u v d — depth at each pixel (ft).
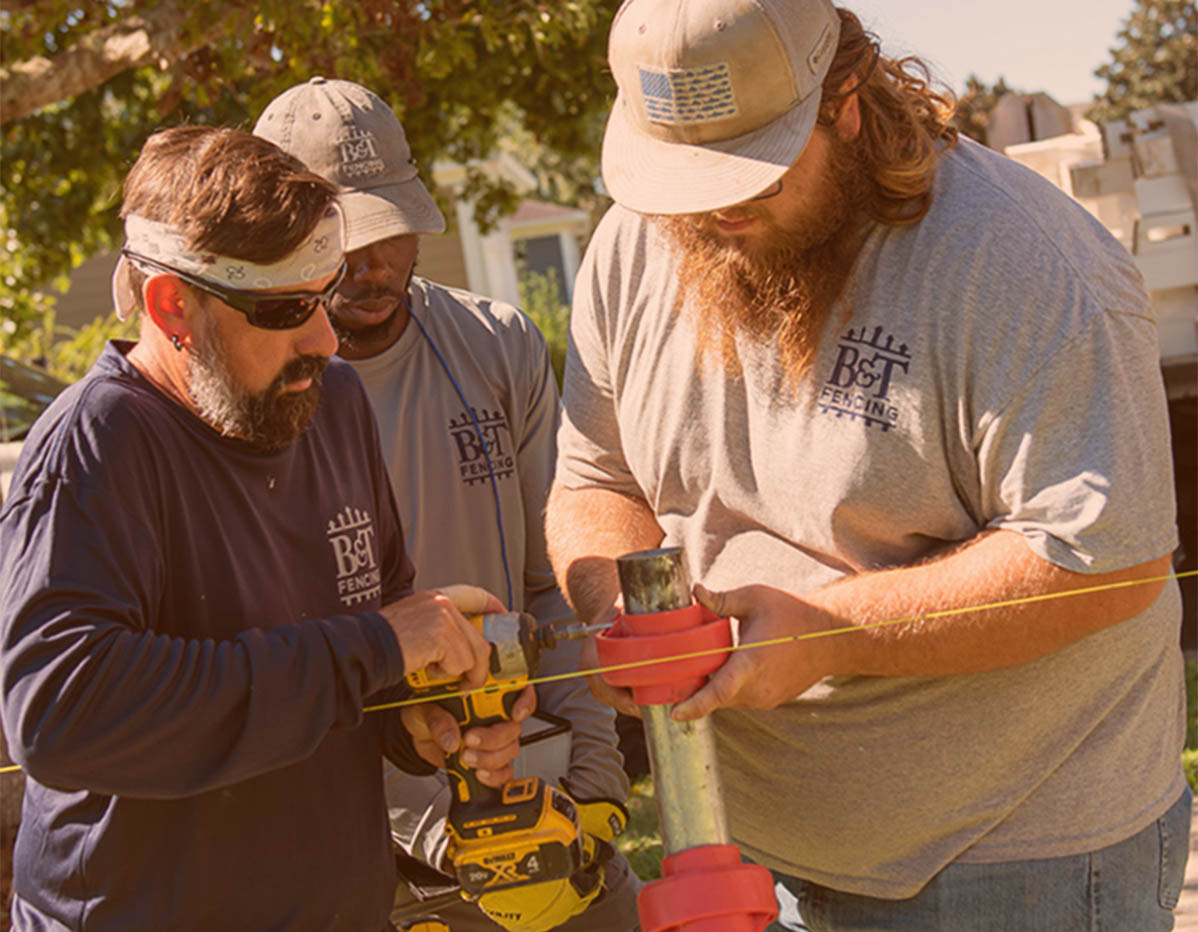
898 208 6.47
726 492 7.24
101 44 25.41
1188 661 19.06
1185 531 21.79
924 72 6.84
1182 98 168.66
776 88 6.10
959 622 6.36
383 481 7.58
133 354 6.51
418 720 7.14
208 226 5.92
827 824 7.23
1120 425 6.16
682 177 6.23
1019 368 6.21
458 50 26.17
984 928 7.02
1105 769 6.79
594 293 7.79
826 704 7.06
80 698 5.60
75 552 5.80
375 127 8.98
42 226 37.37
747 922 5.87
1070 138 19.63
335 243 6.24
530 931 7.86
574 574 7.77
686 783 6.04
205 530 6.37
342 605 7.00
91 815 6.21
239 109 37.14
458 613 6.53
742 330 6.86
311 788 6.60
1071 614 6.29
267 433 6.38
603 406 8.00
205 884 6.26
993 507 6.57
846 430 6.67
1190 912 12.05
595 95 33.04
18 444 13.76
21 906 6.64
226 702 5.78
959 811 6.93
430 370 9.43
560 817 7.27
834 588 6.59
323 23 22.77
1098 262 6.36
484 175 38.09
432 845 8.48
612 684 6.01
